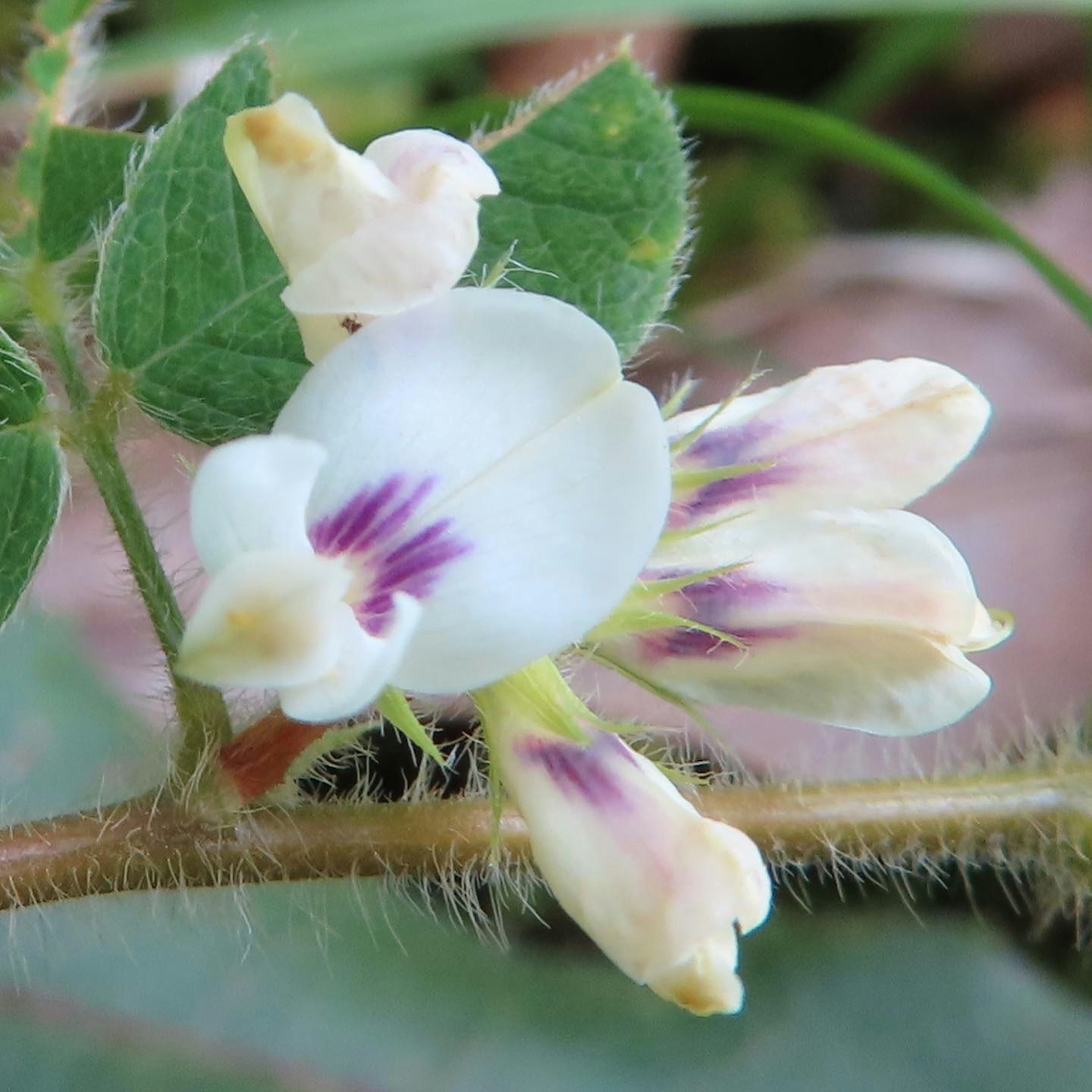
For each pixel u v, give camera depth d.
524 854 0.09
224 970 0.10
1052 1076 0.11
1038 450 0.14
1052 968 0.11
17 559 0.08
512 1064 0.11
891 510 0.08
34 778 0.11
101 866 0.08
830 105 0.14
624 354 0.09
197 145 0.08
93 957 0.10
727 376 0.13
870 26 0.14
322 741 0.08
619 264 0.08
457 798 0.09
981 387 0.14
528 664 0.07
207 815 0.08
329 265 0.07
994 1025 0.11
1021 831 0.09
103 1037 0.10
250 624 0.07
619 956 0.08
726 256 0.14
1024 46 0.15
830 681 0.08
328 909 0.11
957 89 0.15
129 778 0.09
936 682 0.08
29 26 0.08
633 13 0.11
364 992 0.11
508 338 0.07
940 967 0.11
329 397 0.07
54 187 0.08
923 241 0.14
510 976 0.11
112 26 0.11
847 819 0.09
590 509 0.07
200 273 0.08
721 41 0.14
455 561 0.07
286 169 0.07
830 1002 0.11
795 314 0.14
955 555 0.08
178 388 0.08
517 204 0.08
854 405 0.08
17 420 0.08
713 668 0.08
